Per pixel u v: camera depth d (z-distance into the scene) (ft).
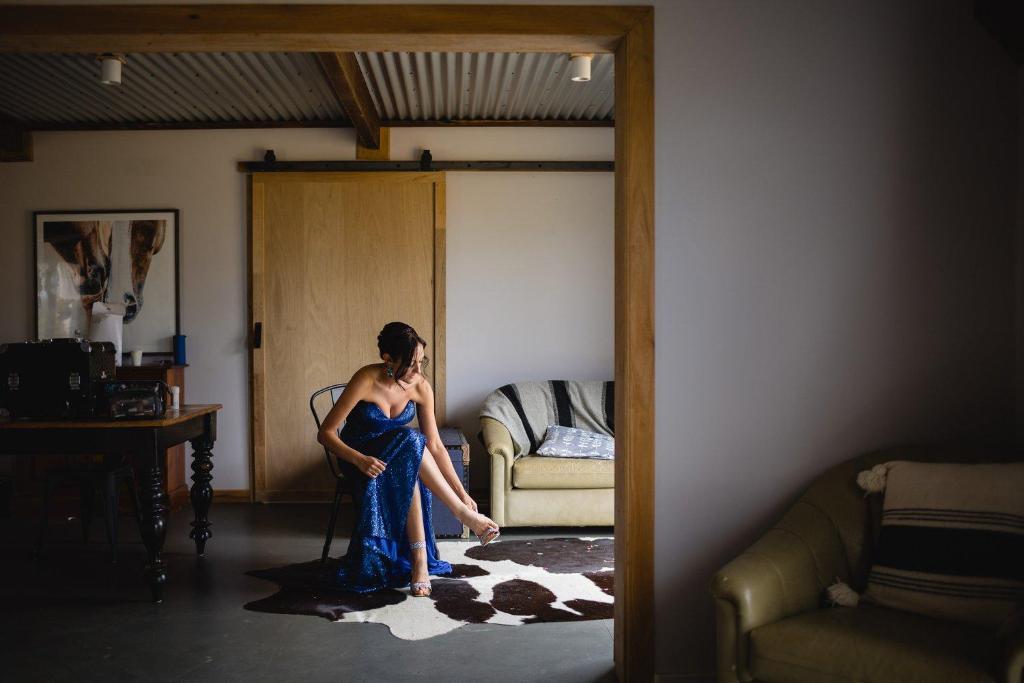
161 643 9.87
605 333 19.27
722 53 8.58
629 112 8.48
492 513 15.37
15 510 17.49
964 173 8.73
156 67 15.23
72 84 16.24
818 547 7.78
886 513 7.64
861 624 6.80
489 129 19.06
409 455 11.91
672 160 8.57
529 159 19.10
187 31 8.27
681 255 8.60
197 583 12.32
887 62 8.69
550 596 11.59
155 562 11.48
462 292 19.11
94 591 11.99
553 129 19.10
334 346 18.99
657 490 8.63
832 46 8.66
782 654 6.65
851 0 8.66
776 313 8.68
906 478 7.64
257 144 19.02
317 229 18.94
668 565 8.66
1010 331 8.78
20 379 11.75
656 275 8.60
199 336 19.01
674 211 8.59
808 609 7.46
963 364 8.76
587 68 13.02
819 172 8.68
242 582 12.37
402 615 10.80
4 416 11.80
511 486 15.47
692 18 8.56
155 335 18.98
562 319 19.22
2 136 18.42
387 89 16.75
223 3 8.27
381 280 18.99
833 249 8.71
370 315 19.02
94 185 19.02
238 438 18.98
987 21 8.54
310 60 14.87
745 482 8.70
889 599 7.23
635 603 8.59
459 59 14.65
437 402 19.07
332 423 12.01
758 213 8.66
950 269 8.76
